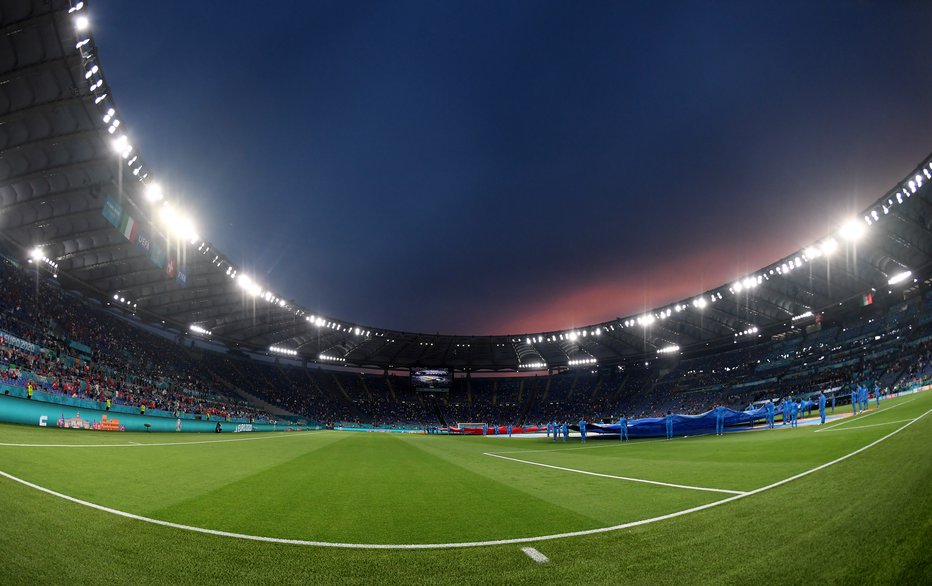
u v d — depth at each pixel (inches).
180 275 1481.3
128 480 318.0
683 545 165.5
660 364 3112.7
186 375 2086.6
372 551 171.6
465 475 407.8
